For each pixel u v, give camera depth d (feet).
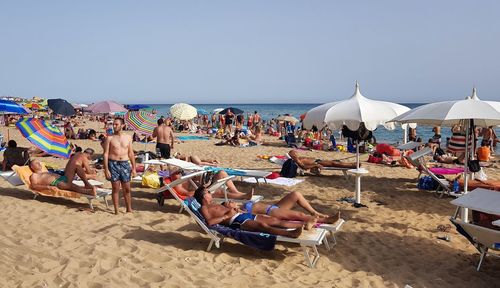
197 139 78.43
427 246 19.97
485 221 18.52
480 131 69.05
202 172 24.17
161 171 34.55
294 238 16.81
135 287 14.01
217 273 15.74
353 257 18.28
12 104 44.34
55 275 14.51
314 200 28.81
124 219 22.80
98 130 102.37
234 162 47.65
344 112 23.56
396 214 25.49
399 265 17.56
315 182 35.04
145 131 47.93
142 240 18.90
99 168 39.09
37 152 47.55
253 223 17.57
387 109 23.98
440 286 15.61
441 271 16.94
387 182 35.24
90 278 14.35
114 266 15.66
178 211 25.12
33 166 27.94
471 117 18.21
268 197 29.53
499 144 71.36
